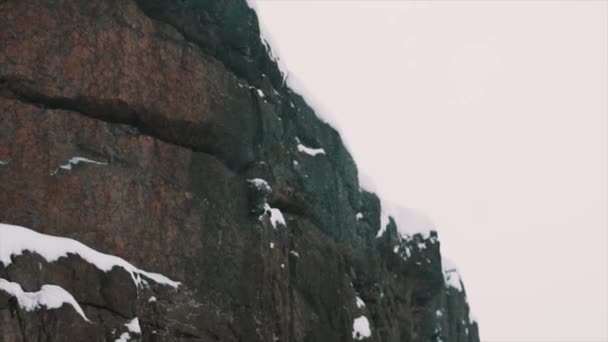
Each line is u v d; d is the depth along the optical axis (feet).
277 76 52.08
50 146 38.60
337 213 57.67
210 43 46.88
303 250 52.06
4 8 38.50
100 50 41.22
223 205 45.19
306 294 51.29
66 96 39.58
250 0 49.03
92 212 39.14
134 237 40.42
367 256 62.23
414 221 73.72
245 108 48.03
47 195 37.88
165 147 43.27
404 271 70.49
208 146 45.47
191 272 42.22
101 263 36.94
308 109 56.34
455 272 86.22
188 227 42.91
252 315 44.68
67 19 40.32
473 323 90.17
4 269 33.22
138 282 39.19
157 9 44.34
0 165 36.96
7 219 36.45
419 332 72.54
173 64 44.29
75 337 33.99
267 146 49.55
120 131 41.52
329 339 52.39
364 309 59.21
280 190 50.65
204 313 41.98
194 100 44.75
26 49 38.70
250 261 45.60
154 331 38.91
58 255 35.45
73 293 35.35
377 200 65.77
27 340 32.45
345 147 60.49
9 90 38.01
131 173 41.22
